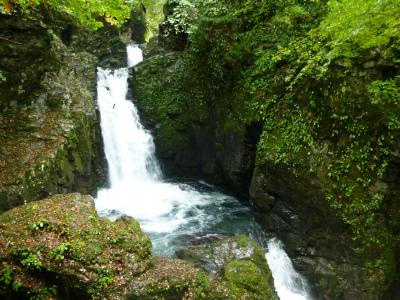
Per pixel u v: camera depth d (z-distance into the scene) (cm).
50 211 705
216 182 1331
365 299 747
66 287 613
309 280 838
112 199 1199
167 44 1595
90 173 1145
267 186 926
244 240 805
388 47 732
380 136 736
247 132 1060
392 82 705
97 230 677
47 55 1138
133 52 1884
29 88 1069
